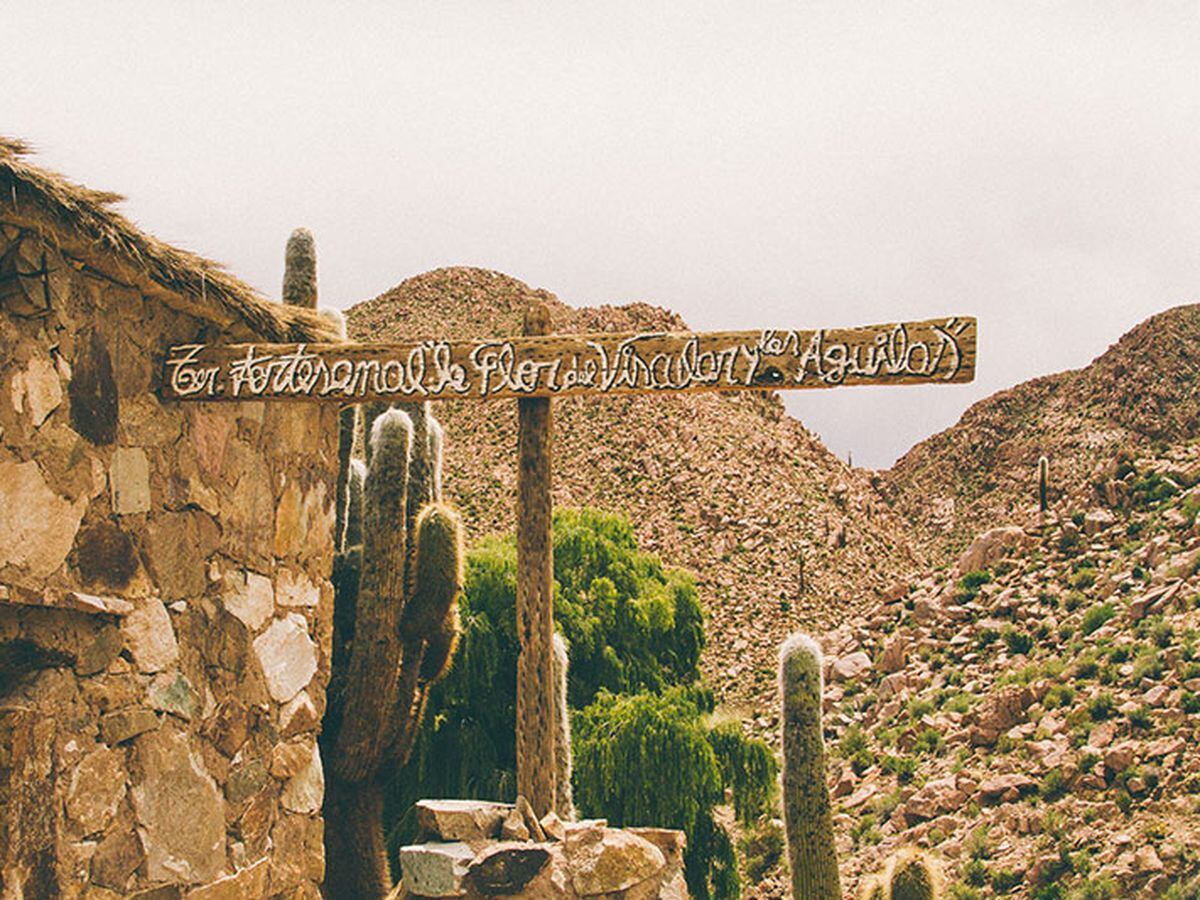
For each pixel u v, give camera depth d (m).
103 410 5.62
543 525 9.02
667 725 21.52
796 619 69.75
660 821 21.27
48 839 5.21
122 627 5.67
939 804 31.69
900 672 41.66
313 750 7.08
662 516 82.44
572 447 91.50
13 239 5.17
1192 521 41.72
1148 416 120.19
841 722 40.66
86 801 5.41
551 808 8.89
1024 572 44.91
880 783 34.81
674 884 8.26
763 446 93.94
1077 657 35.97
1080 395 131.62
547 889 7.90
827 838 9.16
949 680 39.81
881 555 84.75
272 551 6.80
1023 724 34.03
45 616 5.34
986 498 126.38
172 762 5.91
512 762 21.83
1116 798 28.27
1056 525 47.16
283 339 6.65
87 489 5.52
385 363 6.07
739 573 75.69
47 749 5.25
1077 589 41.75
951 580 47.34
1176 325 127.94
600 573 28.38
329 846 9.11
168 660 5.93
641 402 95.00
